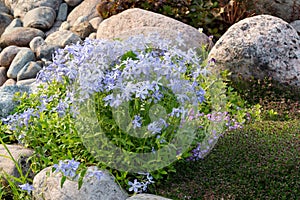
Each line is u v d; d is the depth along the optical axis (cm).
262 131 197
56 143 187
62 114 180
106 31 269
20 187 178
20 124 186
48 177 175
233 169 177
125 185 177
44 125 182
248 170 175
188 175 179
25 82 273
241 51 233
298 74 231
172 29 257
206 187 175
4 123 214
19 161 186
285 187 171
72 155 182
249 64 233
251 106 225
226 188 172
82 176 167
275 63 232
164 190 175
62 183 165
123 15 269
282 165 176
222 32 280
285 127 200
